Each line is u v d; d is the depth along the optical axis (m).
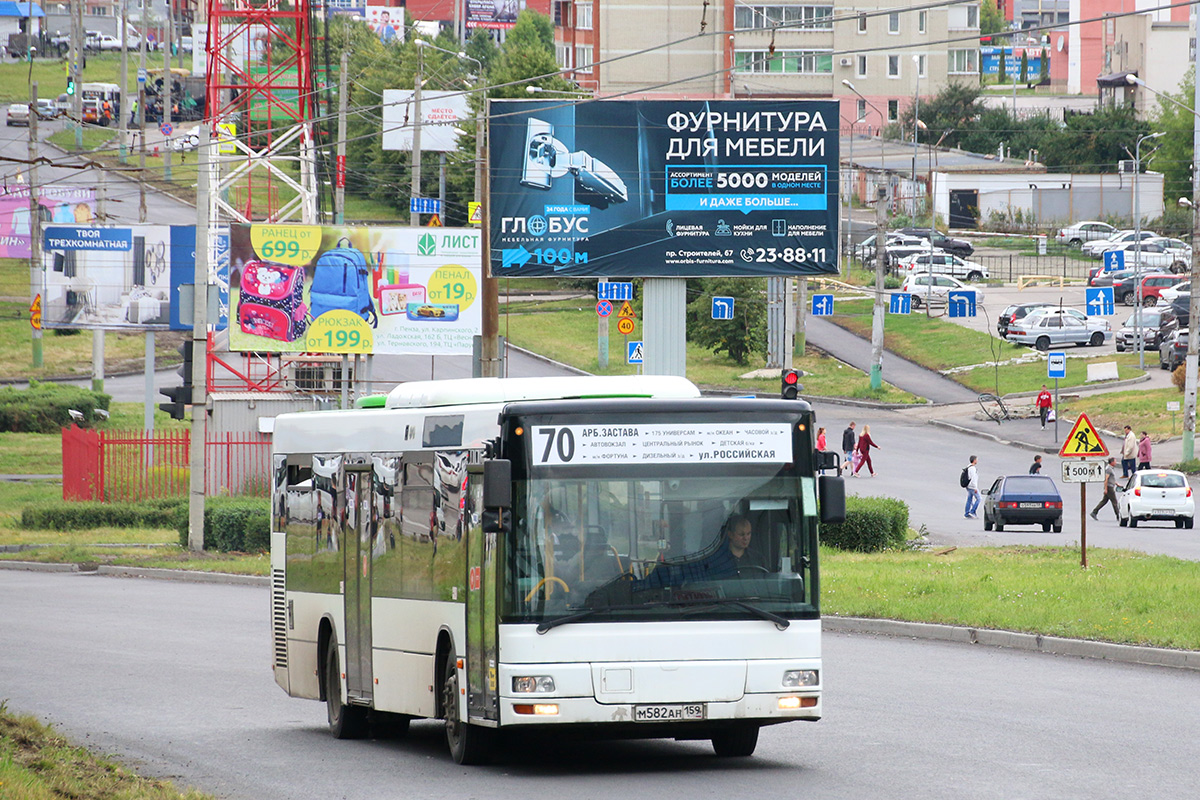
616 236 109.88
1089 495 142.00
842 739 37.03
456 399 36.78
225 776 33.72
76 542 110.94
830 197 110.06
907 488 139.38
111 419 175.38
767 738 37.69
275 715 44.22
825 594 66.94
